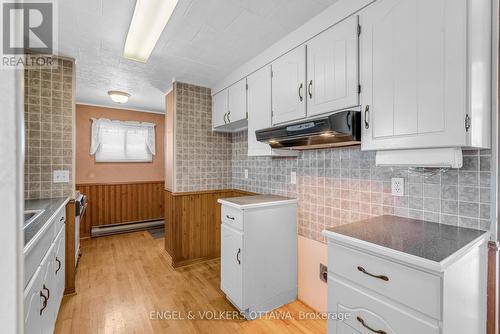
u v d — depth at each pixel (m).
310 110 1.61
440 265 0.80
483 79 1.02
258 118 2.11
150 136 4.48
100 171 4.07
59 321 1.78
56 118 2.11
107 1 1.40
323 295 1.90
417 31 1.07
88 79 2.73
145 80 2.75
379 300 1.00
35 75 2.04
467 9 0.94
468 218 1.17
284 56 1.82
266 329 1.73
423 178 1.33
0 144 0.34
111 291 2.21
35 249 1.12
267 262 1.94
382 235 1.11
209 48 2.00
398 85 1.14
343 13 1.39
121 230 3.96
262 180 2.60
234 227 1.93
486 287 1.12
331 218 1.84
